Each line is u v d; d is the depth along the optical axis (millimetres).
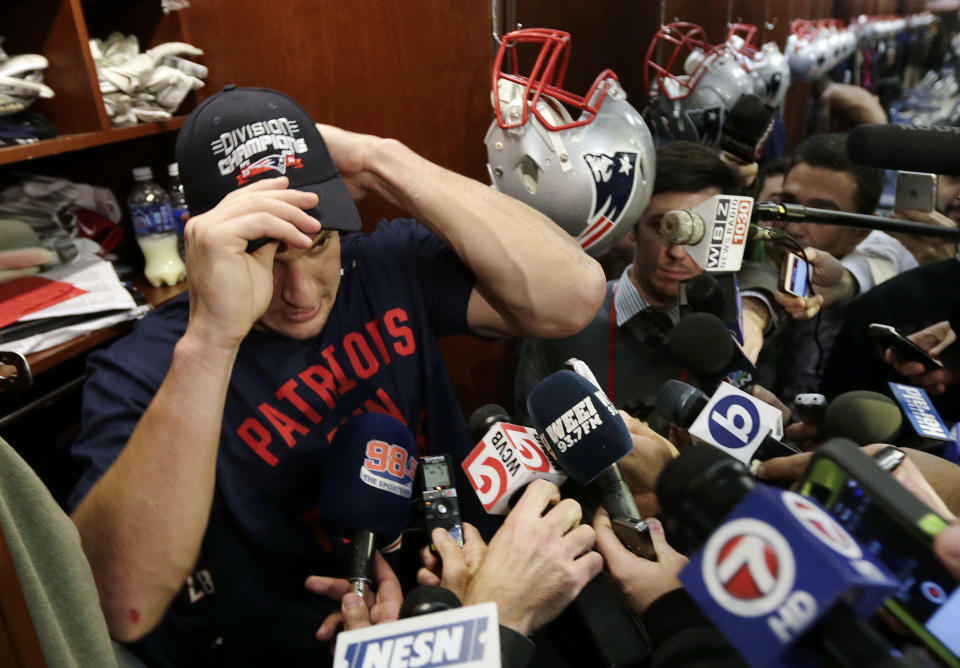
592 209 1061
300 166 884
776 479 688
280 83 1759
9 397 1566
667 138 1771
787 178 1483
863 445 721
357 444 814
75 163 2010
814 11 2797
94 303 1545
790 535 382
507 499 772
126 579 764
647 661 638
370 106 1737
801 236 1433
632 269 1305
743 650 392
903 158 751
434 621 549
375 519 780
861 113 2668
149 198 1862
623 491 726
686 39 1812
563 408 744
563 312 1021
